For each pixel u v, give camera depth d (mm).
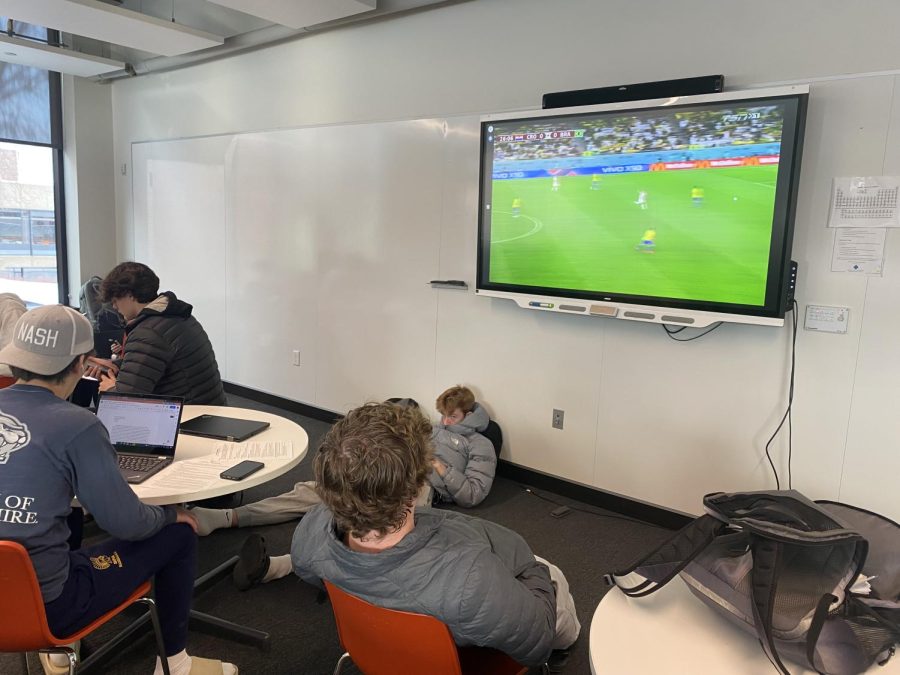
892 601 1146
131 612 2273
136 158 5980
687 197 2770
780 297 2572
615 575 1301
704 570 1194
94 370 2820
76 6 3848
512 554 1515
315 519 1374
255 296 5023
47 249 6188
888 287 2445
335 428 1208
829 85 2498
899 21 2340
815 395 2646
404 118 3902
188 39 4488
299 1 3609
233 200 5070
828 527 1166
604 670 1068
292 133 4551
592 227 3074
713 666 1084
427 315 3941
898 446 2482
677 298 2854
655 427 3102
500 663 1486
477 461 3359
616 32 3033
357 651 1386
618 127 2926
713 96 2635
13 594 1381
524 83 3373
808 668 1058
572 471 3418
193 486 1817
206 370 2871
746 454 2846
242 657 2076
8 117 5730
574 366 3344
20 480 1420
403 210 3975
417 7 3693
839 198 2512
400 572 1200
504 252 3416
